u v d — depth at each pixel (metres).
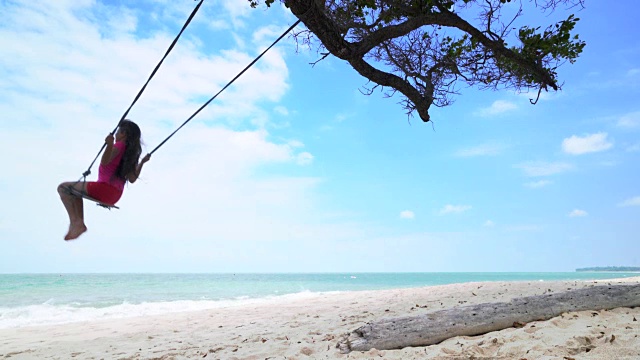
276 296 21.56
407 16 6.83
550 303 5.68
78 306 17.47
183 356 5.83
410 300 10.22
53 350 7.06
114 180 4.14
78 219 4.19
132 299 21.30
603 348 4.09
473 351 4.45
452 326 5.19
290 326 7.77
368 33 6.88
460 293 10.82
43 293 25.78
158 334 8.30
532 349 4.29
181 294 25.31
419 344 5.07
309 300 14.31
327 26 5.53
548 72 7.72
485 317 5.33
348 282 52.62
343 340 5.43
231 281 50.94
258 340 6.61
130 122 4.37
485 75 7.90
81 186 4.07
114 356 6.20
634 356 3.83
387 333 5.17
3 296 23.64
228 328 8.52
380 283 49.12
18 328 10.27
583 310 5.71
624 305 5.88
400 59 7.61
